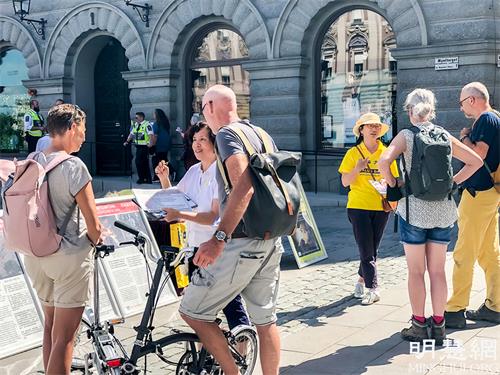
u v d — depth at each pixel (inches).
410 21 600.4
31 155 192.1
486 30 571.8
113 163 843.4
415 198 225.6
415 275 232.5
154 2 748.0
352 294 307.3
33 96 776.3
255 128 177.6
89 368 193.3
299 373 211.8
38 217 179.0
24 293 244.8
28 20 827.4
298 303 295.0
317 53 669.9
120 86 834.2
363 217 284.8
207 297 172.1
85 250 186.9
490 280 255.4
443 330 233.1
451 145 223.5
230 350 180.9
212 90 180.2
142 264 283.7
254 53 687.1
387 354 225.5
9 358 233.6
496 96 581.0
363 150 283.0
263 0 677.3
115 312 270.4
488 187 243.0
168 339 181.3
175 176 750.5
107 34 799.1
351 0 639.1
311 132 674.8
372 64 644.7
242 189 161.5
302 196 383.9
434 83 592.7
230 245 170.4
